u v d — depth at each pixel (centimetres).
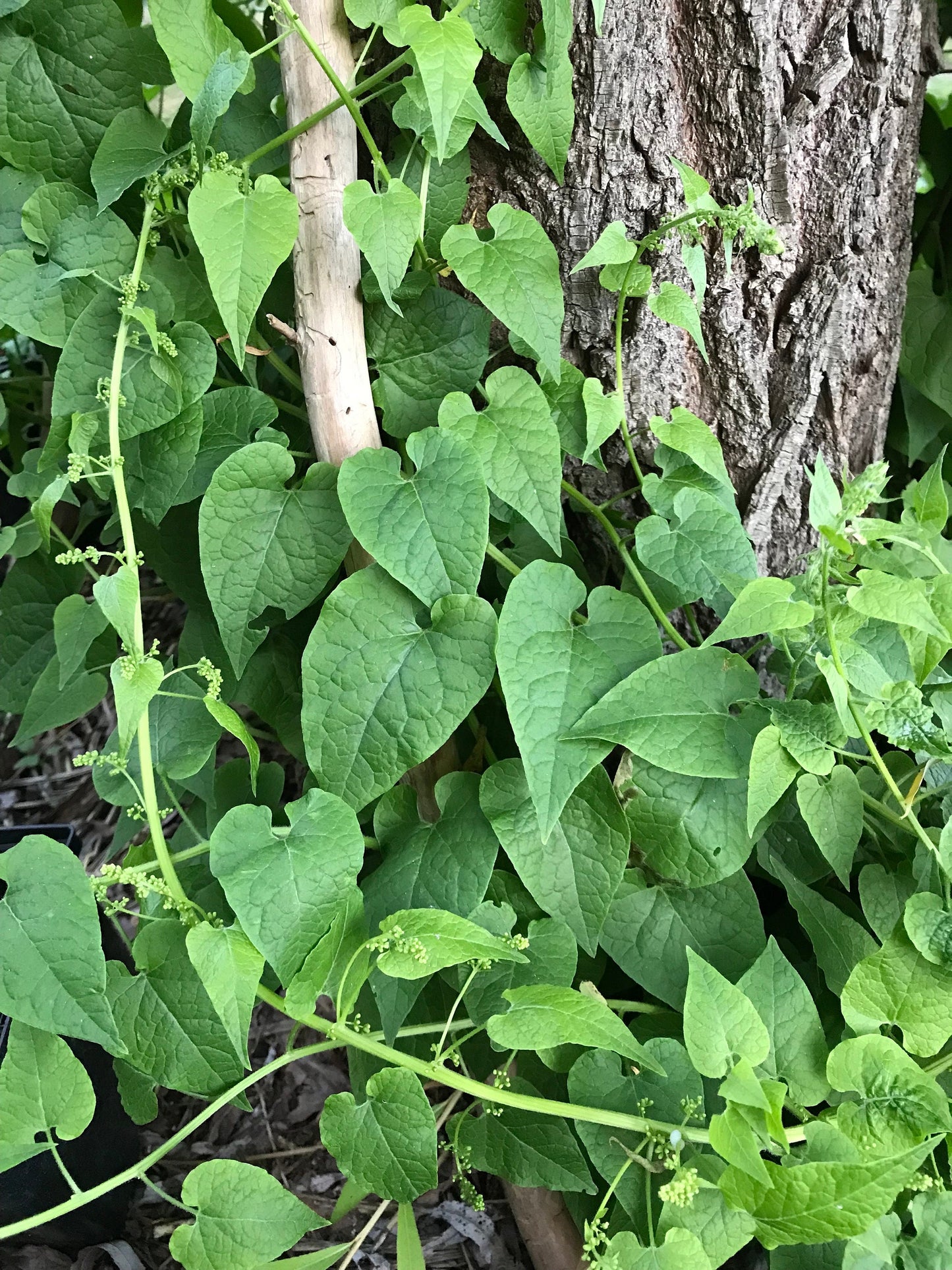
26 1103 52
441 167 64
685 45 64
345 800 55
